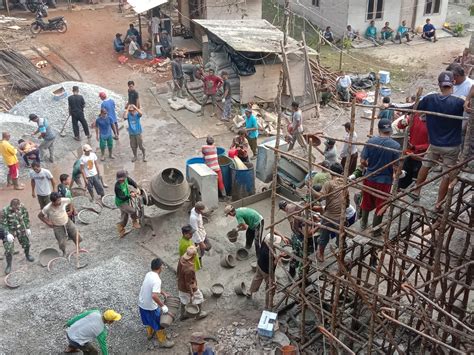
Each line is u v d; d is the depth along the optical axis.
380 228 9.43
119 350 10.89
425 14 30.30
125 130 19.89
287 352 10.07
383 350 10.25
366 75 24.22
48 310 11.13
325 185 9.98
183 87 22.41
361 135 19.56
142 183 16.53
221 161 15.77
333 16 29.92
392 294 9.86
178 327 11.49
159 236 14.12
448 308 9.24
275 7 33.78
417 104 8.11
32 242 14.07
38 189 14.33
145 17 31.70
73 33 29.30
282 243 11.97
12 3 32.69
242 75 20.75
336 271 9.95
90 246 13.86
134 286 12.00
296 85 20.94
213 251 13.63
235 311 11.89
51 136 17.33
